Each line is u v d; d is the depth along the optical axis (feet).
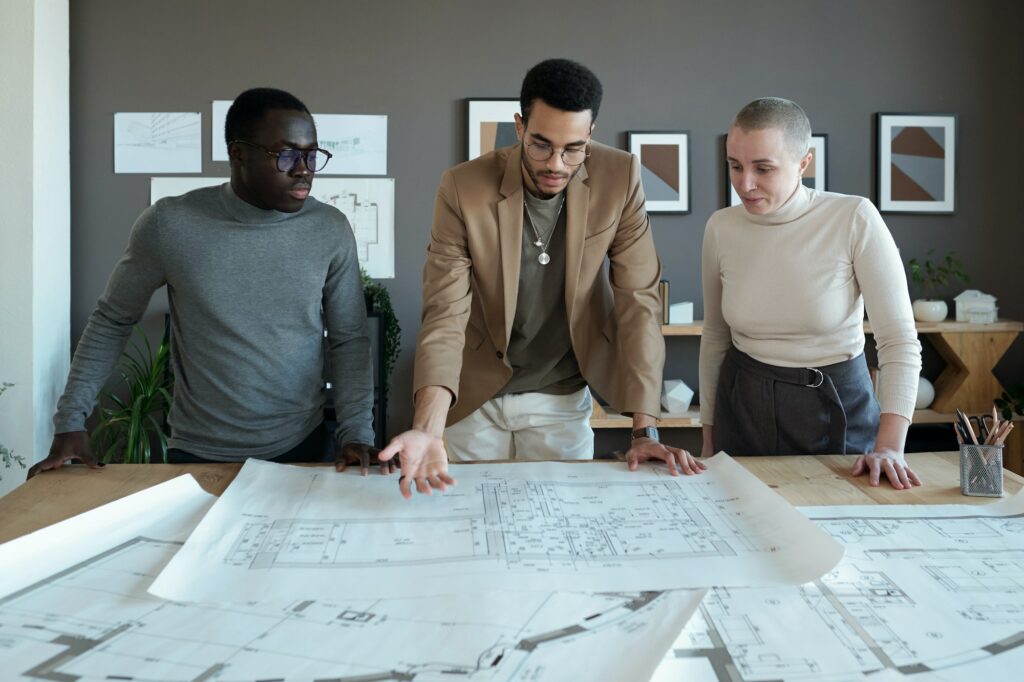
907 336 5.37
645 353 5.33
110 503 3.95
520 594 3.00
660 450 4.79
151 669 2.47
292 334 5.27
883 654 2.59
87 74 12.58
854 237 5.58
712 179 13.16
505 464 4.85
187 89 12.70
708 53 13.05
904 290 5.48
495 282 5.46
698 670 2.50
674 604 2.91
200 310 5.15
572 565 3.28
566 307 5.62
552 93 4.40
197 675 2.44
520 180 5.30
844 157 13.23
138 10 12.60
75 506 4.12
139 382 11.94
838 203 5.66
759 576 3.18
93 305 12.73
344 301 5.44
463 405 5.99
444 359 5.01
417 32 12.86
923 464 4.91
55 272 11.87
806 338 5.87
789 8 13.06
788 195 5.58
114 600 2.97
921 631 2.74
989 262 13.41
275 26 12.75
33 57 11.16
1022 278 13.43
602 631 2.71
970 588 3.08
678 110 13.08
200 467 4.81
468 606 2.90
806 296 5.71
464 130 12.96
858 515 3.93
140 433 11.67
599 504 4.07
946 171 13.23
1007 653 2.60
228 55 12.72
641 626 2.75
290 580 3.13
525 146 4.74
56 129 11.89
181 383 5.41
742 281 5.95
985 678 2.45
